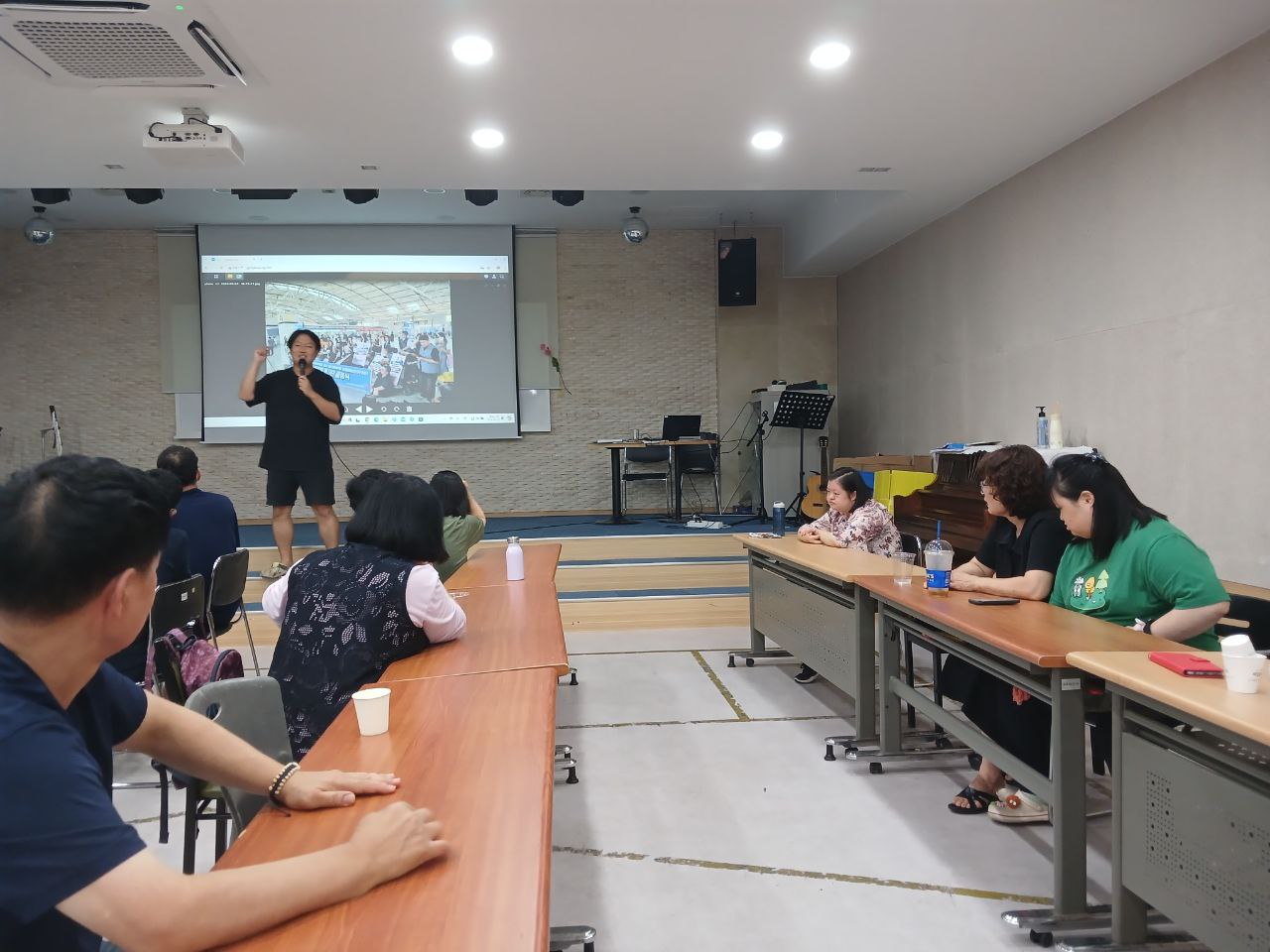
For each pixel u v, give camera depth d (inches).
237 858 42.3
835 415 392.5
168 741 45.1
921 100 185.8
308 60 159.3
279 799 48.5
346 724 64.0
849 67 168.4
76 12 140.0
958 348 280.2
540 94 177.3
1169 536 91.3
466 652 85.6
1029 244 237.5
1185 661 68.7
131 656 119.0
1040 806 104.6
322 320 376.2
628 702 155.5
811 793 114.5
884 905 86.3
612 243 392.2
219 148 183.0
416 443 386.3
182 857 102.2
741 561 247.0
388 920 36.4
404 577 81.1
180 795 121.4
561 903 88.0
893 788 115.6
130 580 33.7
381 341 379.6
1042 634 84.7
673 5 143.6
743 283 378.6
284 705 79.0
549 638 91.7
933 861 95.4
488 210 364.8
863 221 298.2
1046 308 231.0
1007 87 180.7
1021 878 91.2
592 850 99.8
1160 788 68.1
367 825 41.1
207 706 61.9
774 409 344.8
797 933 81.6
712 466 360.8
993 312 258.1
